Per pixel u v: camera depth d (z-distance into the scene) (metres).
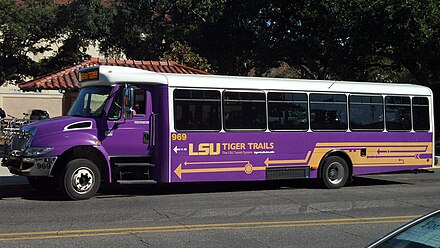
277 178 13.22
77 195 11.37
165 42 35.81
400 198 12.16
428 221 3.56
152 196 12.30
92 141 11.43
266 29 32.31
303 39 29.48
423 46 22.12
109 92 11.84
